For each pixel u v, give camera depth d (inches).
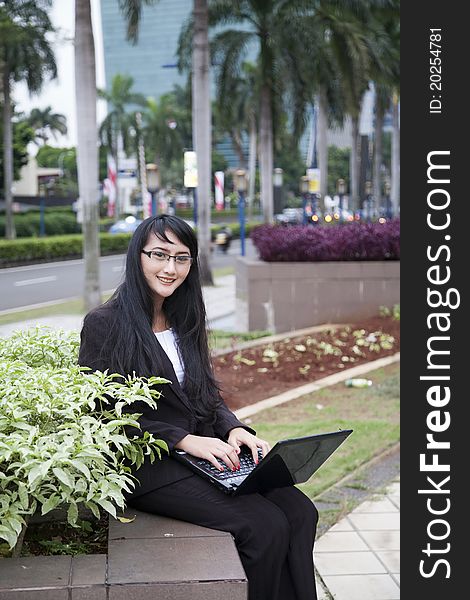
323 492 191.8
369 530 171.9
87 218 577.0
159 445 102.5
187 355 115.1
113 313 112.2
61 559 89.3
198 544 94.7
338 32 1024.2
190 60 1010.7
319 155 1210.0
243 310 446.3
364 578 150.3
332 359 349.7
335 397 280.8
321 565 155.5
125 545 94.0
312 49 1019.3
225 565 88.6
